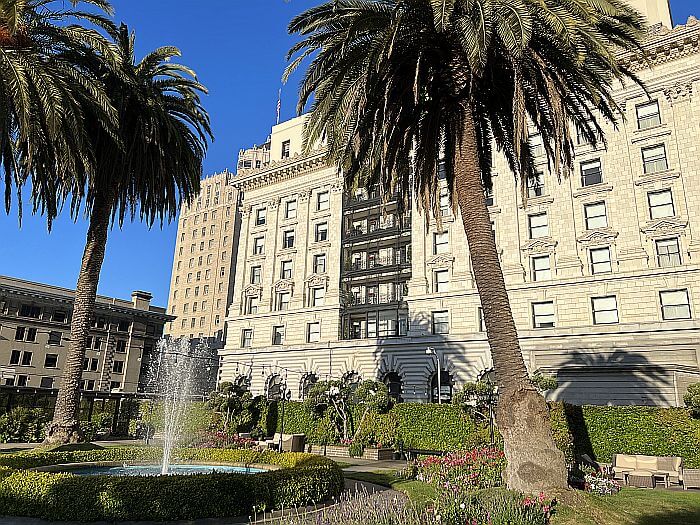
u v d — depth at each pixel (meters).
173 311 110.44
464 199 13.80
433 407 28.44
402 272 50.12
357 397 31.45
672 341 33.69
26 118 15.20
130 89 22.02
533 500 9.54
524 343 38.88
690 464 19.98
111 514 10.20
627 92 39.66
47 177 20.67
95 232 22.39
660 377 33.44
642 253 36.56
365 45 14.16
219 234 108.50
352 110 13.56
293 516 10.38
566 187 40.75
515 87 13.12
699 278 34.00
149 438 33.34
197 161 25.92
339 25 14.95
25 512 10.48
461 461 15.57
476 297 42.81
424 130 15.74
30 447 26.92
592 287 37.59
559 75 14.08
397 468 22.05
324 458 15.14
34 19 18.22
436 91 15.01
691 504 12.05
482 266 13.02
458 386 41.59
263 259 59.78
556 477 10.66
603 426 22.16
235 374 56.34
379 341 47.06
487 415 25.81
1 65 15.47
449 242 46.25
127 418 38.50
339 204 55.50
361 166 17.03
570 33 11.60
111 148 21.88
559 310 38.56
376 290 52.25
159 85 24.67
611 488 14.13
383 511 8.23
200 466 17.44
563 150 14.95
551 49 13.70
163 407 39.41
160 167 23.34
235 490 10.90
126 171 22.61
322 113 15.50
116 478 10.64
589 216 39.69
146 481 10.54
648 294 35.59
